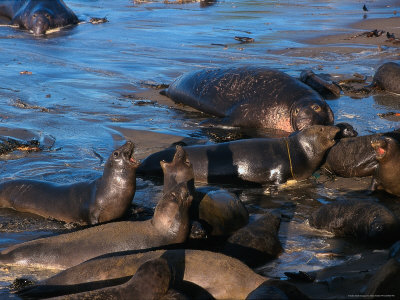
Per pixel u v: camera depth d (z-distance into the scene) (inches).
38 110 1996.8
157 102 2158.0
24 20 3612.2
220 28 3631.9
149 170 1491.1
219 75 2058.3
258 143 1467.8
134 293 806.5
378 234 1050.7
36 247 1030.4
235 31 3518.7
